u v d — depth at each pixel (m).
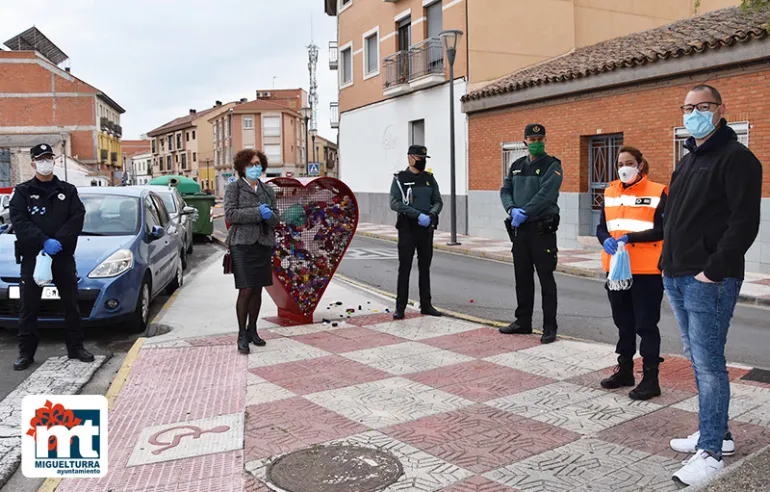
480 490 3.41
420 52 21.22
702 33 14.30
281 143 69.69
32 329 6.05
